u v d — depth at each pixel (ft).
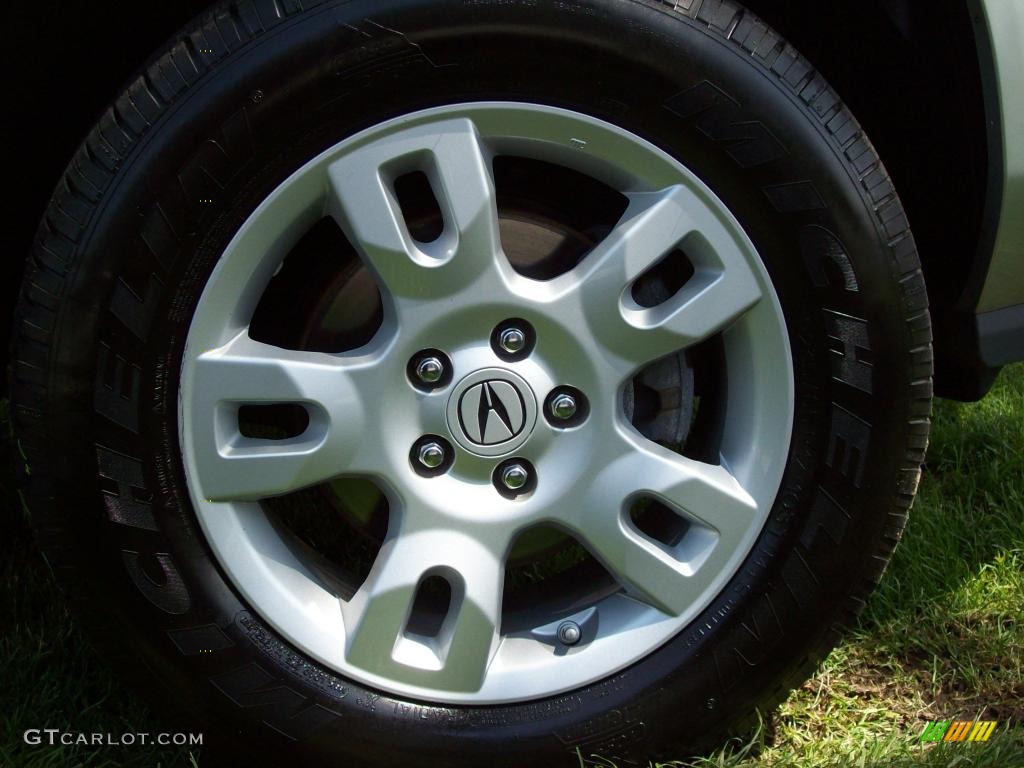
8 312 5.75
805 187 4.73
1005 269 5.41
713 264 4.85
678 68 4.54
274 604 4.87
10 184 5.17
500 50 4.44
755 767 5.10
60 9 4.63
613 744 5.08
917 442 5.05
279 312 5.25
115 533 4.67
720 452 5.18
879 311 4.89
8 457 7.18
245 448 4.75
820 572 5.07
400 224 4.62
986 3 4.83
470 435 4.83
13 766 4.91
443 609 5.33
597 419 4.89
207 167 4.43
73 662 5.63
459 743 4.98
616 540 4.96
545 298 4.74
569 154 4.77
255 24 4.37
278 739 4.96
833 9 5.09
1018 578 6.59
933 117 5.27
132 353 4.54
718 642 5.08
